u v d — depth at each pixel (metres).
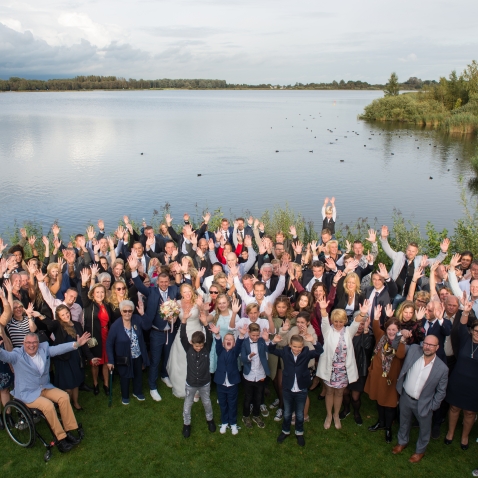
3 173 41.16
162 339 8.63
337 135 72.94
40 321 8.09
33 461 6.95
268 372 7.67
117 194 33.88
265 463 6.98
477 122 68.00
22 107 147.50
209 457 7.09
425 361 6.78
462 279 9.78
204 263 11.27
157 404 8.34
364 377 7.69
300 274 9.94
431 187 37.19
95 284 8.62
